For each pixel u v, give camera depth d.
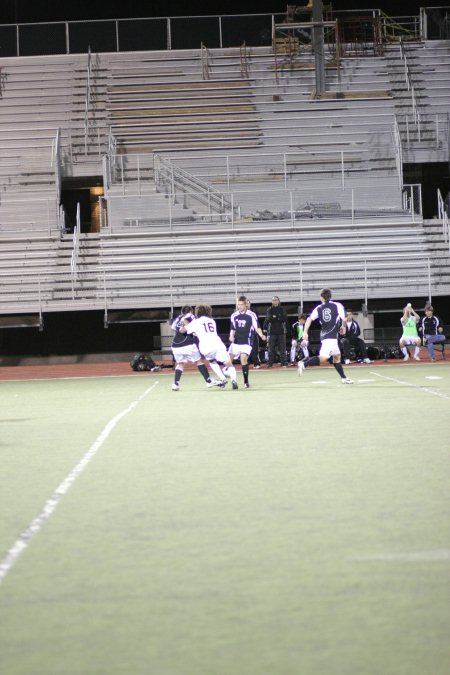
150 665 5.34
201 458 13.34
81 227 57.12
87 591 6.84
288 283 46.28
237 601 6.50
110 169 51.75
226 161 53.31
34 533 8.76
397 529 8.55
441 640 5.64
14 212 50.25
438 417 17.97
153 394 26.16
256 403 22.08
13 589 6.93
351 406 20.61
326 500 10.02
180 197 50.28
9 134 55.44
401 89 58.12
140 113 56.69
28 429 17.81
